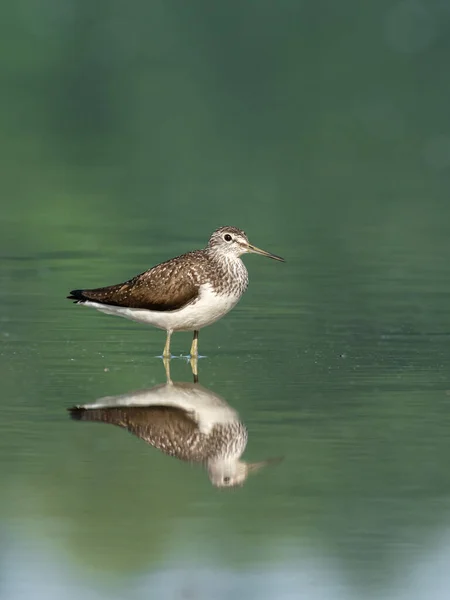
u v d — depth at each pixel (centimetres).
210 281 1617
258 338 1762
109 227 2742
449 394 1448
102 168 3609
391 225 2811
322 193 3281
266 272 2277
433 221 2870
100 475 1159
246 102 4822
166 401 1409
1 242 2552
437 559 996
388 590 948
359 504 1099
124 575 973
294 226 2781
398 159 3900
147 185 3356
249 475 1165
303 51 5591
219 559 997
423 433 1293
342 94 4984
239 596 937
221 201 3123
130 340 1755
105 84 5034
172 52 5559
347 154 3962
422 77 5244
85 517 1064
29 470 1173
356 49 5653
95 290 1658
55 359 1623
